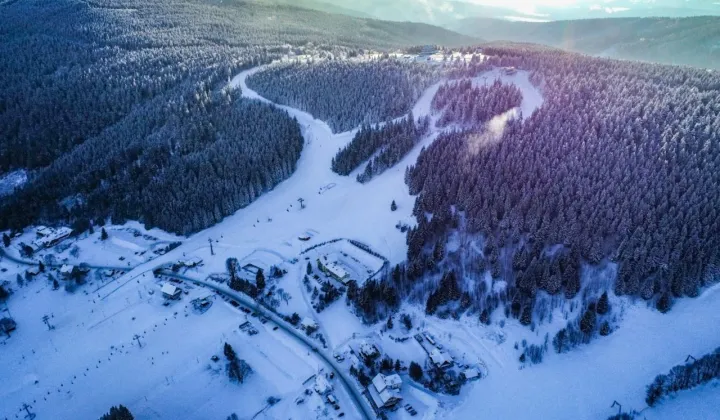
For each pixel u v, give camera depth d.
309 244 161.75
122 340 125.12
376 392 104.19
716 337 106.69
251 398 107.44
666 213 134.25
